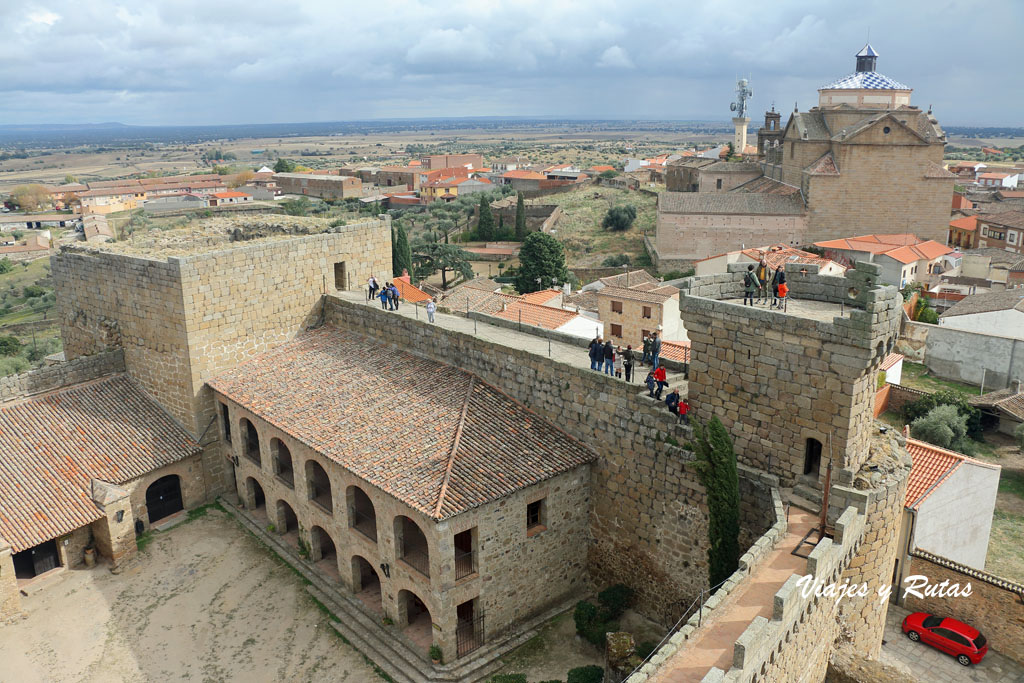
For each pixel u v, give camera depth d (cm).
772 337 2577
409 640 3125
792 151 12450
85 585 3581
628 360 3114
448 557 2841
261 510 4238
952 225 13288
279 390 3925
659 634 3089
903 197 11088
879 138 10881
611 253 13588
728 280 2997
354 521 3375
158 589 3550
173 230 5134
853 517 2364
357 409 3588
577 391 3253
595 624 3122
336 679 2953
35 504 3584
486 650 3039
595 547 3384
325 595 3469
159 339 4238
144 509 3997
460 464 3030
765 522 2680
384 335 4197
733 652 2009
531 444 3241
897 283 9331
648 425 3002
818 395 2489
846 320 2353
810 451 2611
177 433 4247
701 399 2870
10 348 8294
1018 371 6462
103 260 4459
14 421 3994
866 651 2717
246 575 3644
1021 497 4881
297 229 5106
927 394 5916
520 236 15100
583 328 5691
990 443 5681
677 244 11725
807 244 11269
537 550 3195
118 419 4238
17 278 13462
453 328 3856
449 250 12138
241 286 4209
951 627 3306
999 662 3241
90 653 3139
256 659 3078
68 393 4300
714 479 2639
